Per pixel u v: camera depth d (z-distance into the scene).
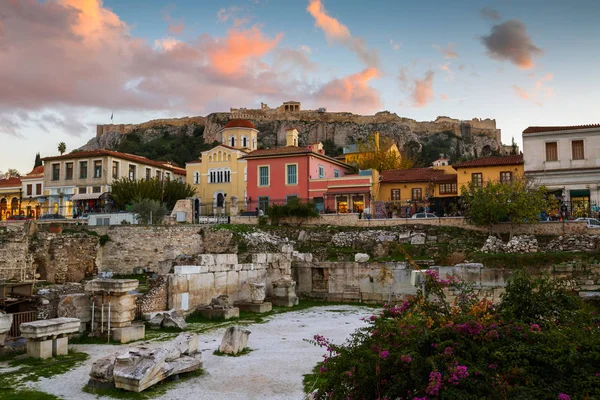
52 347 14.41
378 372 8.05
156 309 21.09
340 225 45.38
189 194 69.69
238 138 88.81
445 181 55.94
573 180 43.69
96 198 66.56
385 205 53.34
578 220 36.72
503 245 33.84
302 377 12.71
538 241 36.28
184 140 182.50
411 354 8.04
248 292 28.00
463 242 37.84
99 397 10.94
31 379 12.11
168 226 44.09
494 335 8.32
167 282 21.95
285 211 47.00
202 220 52.59
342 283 29.89
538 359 7.82
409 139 183.75
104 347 15.84
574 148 44.22
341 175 67.88
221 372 13.20
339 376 8.37
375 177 56.75
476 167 51.25
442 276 24.70
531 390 7.28
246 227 46.41
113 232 43.84
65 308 17.00
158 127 196.50
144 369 11.50
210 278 24.88
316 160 59.44
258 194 58.72
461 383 7.51
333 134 184.75
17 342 15.20
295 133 78.88
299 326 20.98
